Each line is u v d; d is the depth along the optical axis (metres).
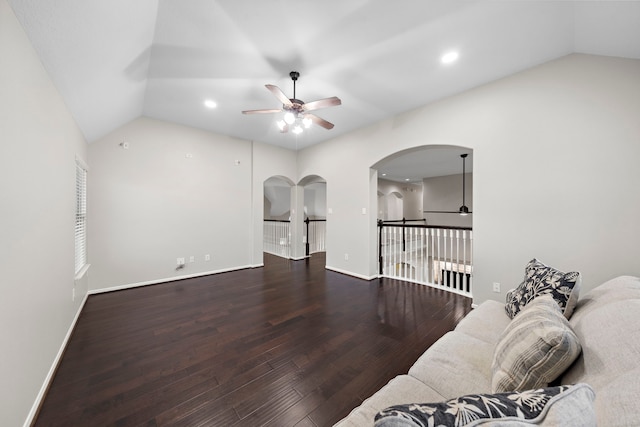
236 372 1.83
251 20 1.93
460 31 2.05
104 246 3.54
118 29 1.76
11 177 1.29
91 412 1.47
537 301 1.29
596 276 2.24
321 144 5.18
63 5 1.37
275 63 2.48
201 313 2.86
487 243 2.86
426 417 0.51
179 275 4.24
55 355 1.89
